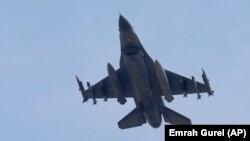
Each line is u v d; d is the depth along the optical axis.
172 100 130.50
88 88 134.75
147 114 135.62
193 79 131.50
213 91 130.38
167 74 135.50
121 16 125.62
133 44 126.94
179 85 135.88
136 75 126.75
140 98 131.62
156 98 135.25
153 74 131.25
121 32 125.94
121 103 132.62
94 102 136.38
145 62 130.00
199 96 131.50
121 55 129.50
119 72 134.38
